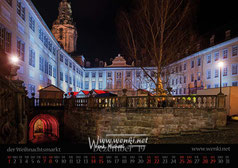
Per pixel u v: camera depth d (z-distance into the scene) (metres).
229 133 10.94
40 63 26.06
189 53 41.03
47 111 18.98
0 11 15.41
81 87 54.88
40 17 24.91
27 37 21.31
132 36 20.80
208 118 12.41
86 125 15.77
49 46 30.48
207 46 35.91
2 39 16.12
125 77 55.53
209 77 34.50
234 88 15.45
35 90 23.83
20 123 8.32
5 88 7.09
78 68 51.09
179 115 12.37
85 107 16.00
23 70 20.06
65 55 39.16
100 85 57.09
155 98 13.31
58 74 34.38
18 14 19.20
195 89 37.56
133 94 27.50
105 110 14.20
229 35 30.84
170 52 23.22
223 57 31.45
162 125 12.27
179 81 44.28
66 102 19.53
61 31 53.50
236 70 28.86
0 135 6.70
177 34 22.92
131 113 13.06
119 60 57.09
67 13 54.66
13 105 7.96
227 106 15.59
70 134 18.20
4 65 11.41
